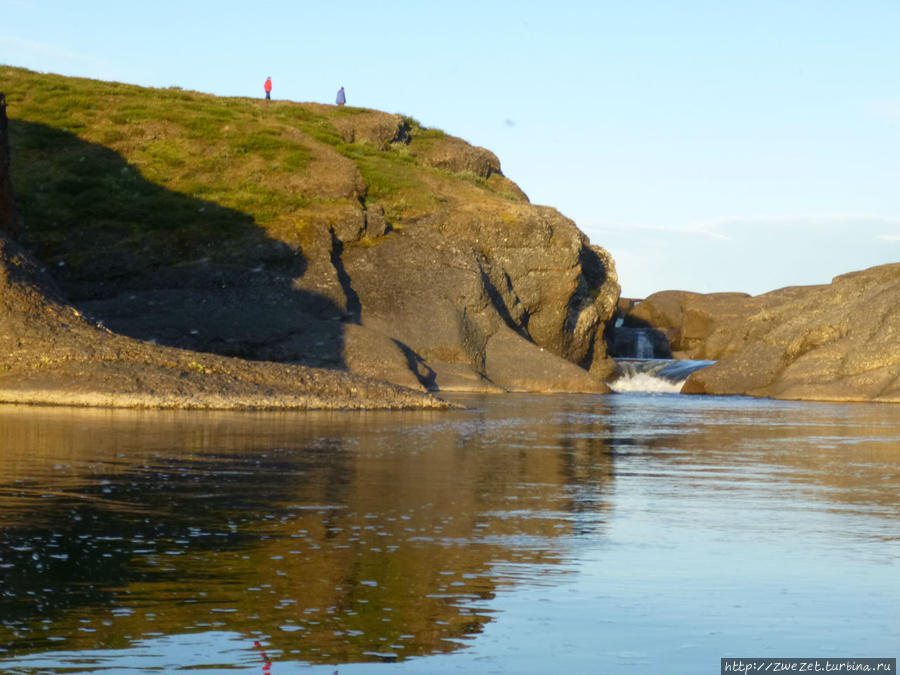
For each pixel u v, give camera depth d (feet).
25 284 91.81
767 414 104.63
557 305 189.16
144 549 25.79
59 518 29.89
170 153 179.52
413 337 156.56
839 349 159.43
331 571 23.89
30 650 17.52
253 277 153.17
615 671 17.11
